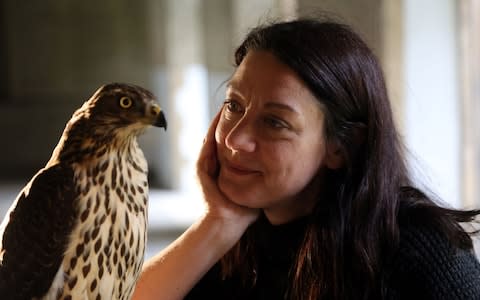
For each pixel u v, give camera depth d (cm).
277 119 187
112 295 186
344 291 195
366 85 191
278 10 539
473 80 438
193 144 919
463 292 185
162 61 970
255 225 212
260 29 195
